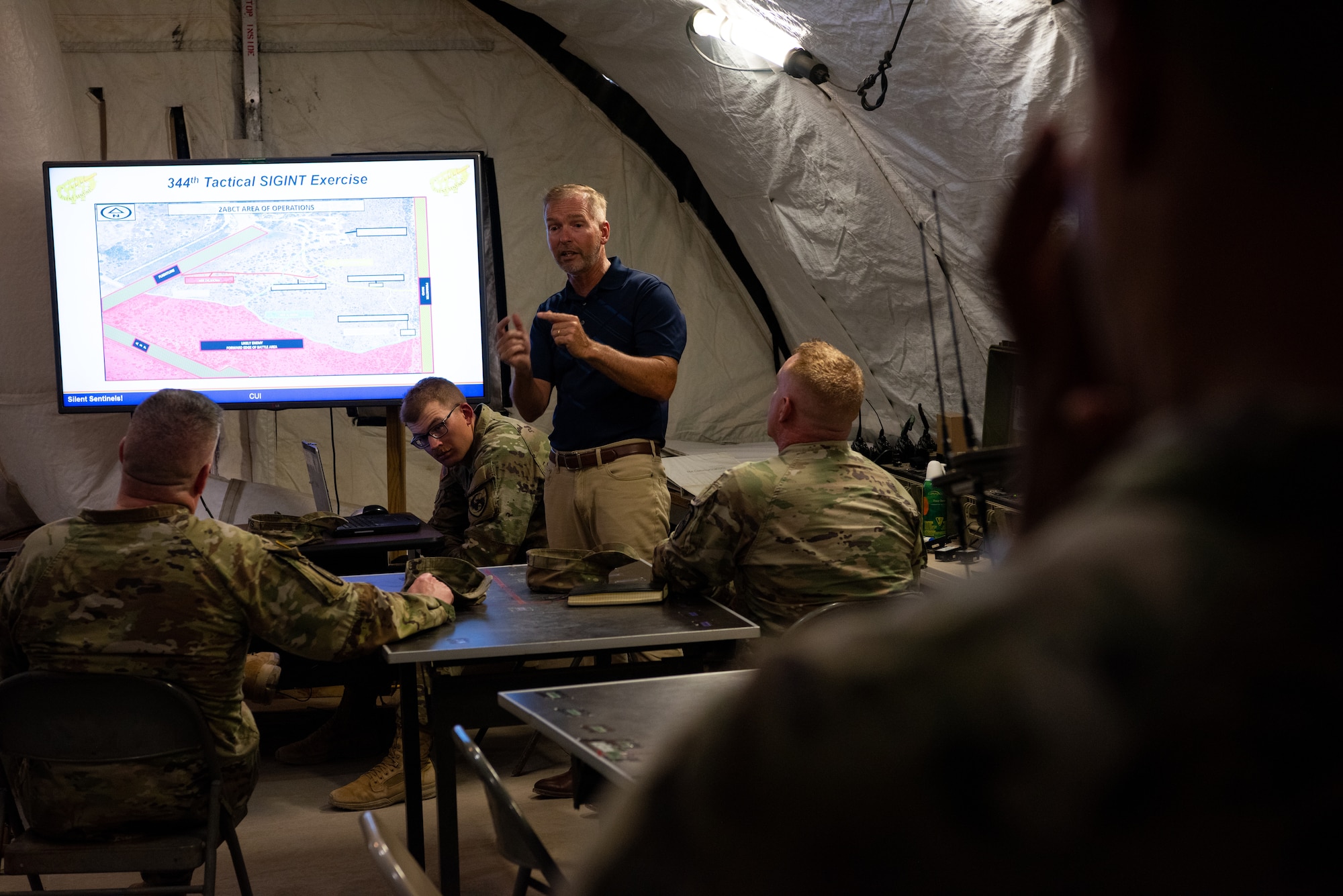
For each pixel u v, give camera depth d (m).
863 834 0.19
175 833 1.97
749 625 2.17
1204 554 0.19
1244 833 0.18
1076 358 0.23
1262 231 0.19
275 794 3.16
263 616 2.00
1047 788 0.18
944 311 4.18
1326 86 0.19
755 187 4.69
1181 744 0.18
